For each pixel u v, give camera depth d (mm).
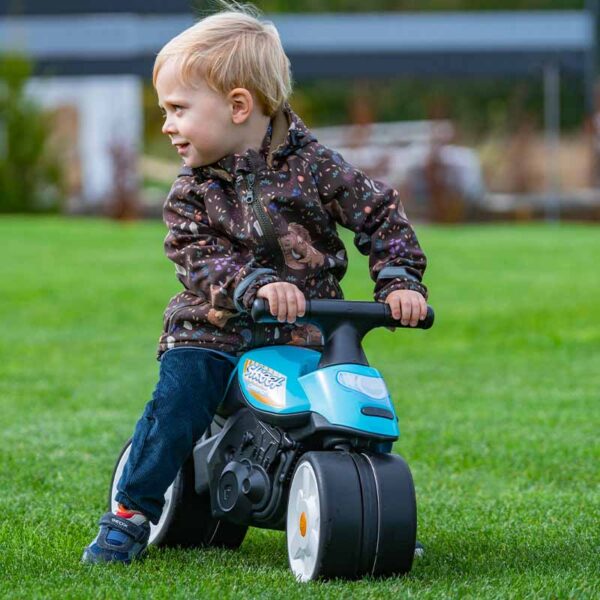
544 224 50469
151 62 47938
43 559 8445
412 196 51156
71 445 13164
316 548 7512
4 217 50844
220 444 8258
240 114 8055
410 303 7875
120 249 36125
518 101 67688
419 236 40438
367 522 7480
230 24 8172
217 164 8156
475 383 17266
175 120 8141
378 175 51625
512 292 26844
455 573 8016
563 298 25812
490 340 21266
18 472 11859
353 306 7801
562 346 20562
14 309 25109
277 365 7965
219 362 8219
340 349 7809
